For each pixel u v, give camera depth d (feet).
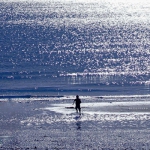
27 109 417.28
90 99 476.13
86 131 334.24
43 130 338.13
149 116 384.27
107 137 316.81
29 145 297.33
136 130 336.70
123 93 525.75
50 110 411.75
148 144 299.79
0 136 320.70
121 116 383.86
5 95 508.53
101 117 380.58
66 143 301.63
